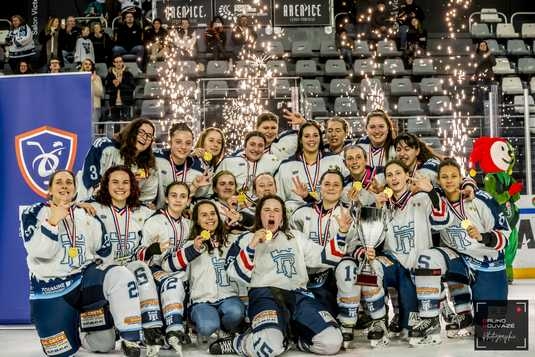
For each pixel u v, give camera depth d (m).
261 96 13.43
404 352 5.54
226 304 5.88
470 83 15.29
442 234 6.23
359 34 16.69
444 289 6.38
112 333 5.80
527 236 11.16
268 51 15.68
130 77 13.47
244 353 5.54
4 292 7.16
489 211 6.17
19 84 7.23
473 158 9.98
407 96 14.87
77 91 7.21
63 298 5.49
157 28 15.48
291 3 16.48
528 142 11.14
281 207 5.80
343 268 5.83
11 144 7.22
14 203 7.19
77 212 5.63
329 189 6.05
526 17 18.97
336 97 14.91
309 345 5.58
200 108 12.24
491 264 6.12
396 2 17.05
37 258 5.41
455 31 18.77
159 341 5.53
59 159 7.18
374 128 6.79
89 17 16.77
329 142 7.05
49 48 15.25
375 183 6.20
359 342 6.09
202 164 6.92
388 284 6.09
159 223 6.07
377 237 5.82
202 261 6.01
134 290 5.44
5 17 18.62
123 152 6.51
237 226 6.34
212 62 15.16
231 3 16.39
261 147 7.11
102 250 5.81
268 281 5.71
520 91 15.26
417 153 6.56
